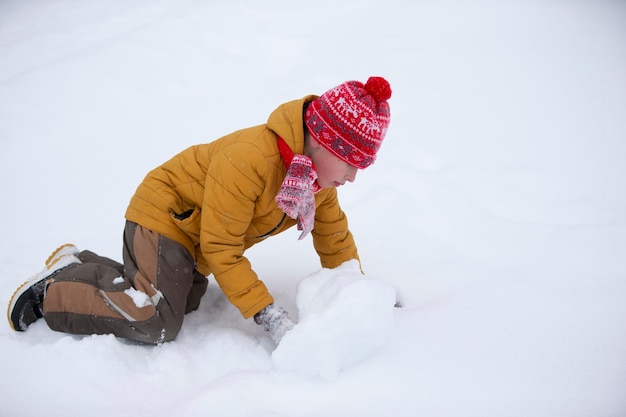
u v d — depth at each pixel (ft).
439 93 12.74
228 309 6.01
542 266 6.73
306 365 4.50
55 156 10.64
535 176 9.13
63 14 18.90
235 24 17.34
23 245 7.74
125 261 5.39
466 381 4.46
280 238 7.73
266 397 4.39
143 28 16.83
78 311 5.05
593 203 8.26
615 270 6.45
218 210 4.96
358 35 16.26
